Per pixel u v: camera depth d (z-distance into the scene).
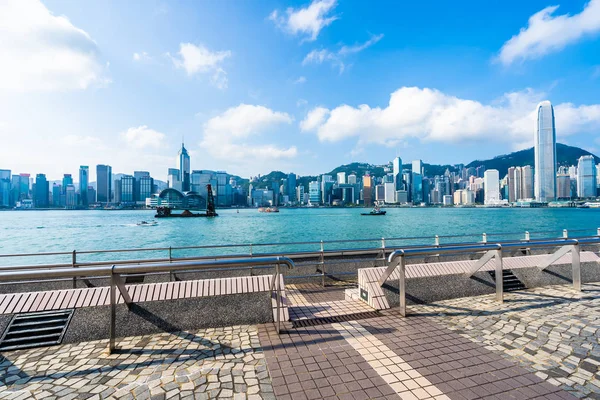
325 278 9.39
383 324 4.92
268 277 5.84
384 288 6.05
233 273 8.58
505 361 3.66
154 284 5.39
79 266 7.31
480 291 6.50
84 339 4.51
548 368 3.48
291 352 3.97
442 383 3.23
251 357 3.89
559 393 3.02
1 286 7.18
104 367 3.71
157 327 4.78
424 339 4.31
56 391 3.21
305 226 88.94
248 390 3.14
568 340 4.20
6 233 75.62
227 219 140.62
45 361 3.90
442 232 63.81
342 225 90.62
